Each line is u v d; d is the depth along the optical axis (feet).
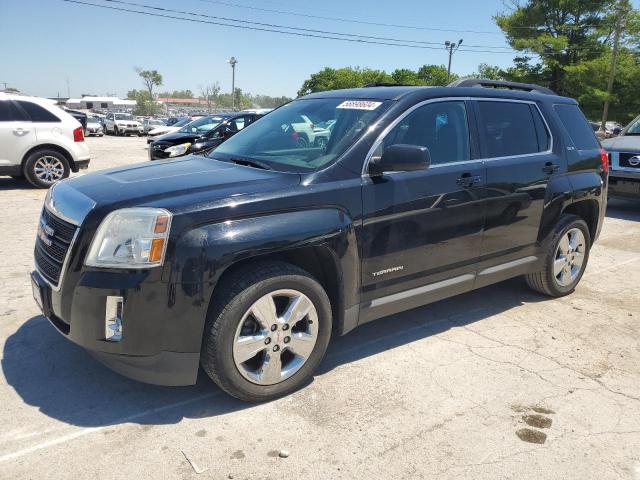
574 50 117.19
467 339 13.64
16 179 39.40
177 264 9.04
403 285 12.19
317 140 12.00
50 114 34.45
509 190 13.85
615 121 121.08
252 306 9.75
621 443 9.52
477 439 9.51
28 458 8.70
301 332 10.64
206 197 9.57
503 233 14.06
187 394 10.70
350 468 8.68
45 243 10.34
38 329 13.37
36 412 9.96
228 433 9.48
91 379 11.16
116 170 12.10
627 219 30.30
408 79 200.23
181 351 9.38
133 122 127.34
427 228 12.20
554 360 12.59
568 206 16.16
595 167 16.79
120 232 9.12
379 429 9.71
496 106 14.21
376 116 11.82
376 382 11.36
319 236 10.25
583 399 10.91
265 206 9.86
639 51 115.03
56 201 10.51
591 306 16.21
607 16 114.11
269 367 10.24
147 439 9.27
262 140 13.12
